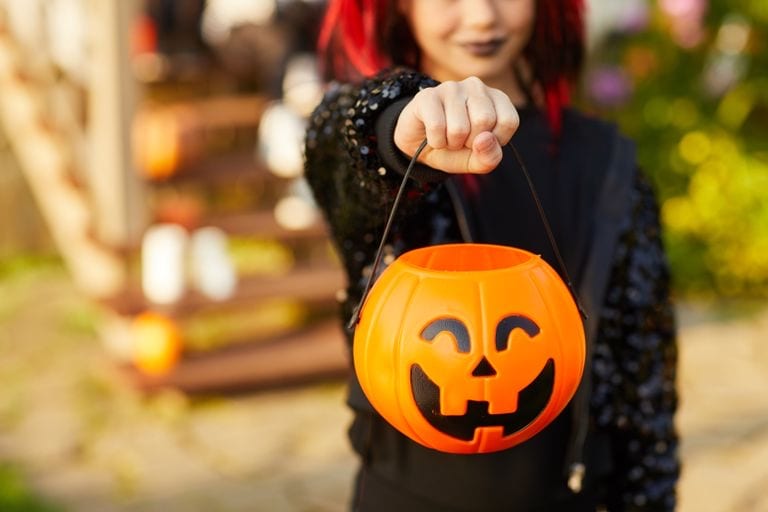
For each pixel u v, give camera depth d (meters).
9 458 4.46
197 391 5.10
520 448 1.58
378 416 1.62
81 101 5.96
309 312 5.94
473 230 1.58
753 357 5.70
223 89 7.61
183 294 5.20
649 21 6.87
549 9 1.66
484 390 1.25
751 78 6.82
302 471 4.36
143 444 4.62
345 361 5.34
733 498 4.05
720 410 4.94
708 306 6.62
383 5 1.66
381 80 1.36
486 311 1.26
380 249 1.31
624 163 1.64
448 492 1.58
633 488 1.69
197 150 6.01
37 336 6.13
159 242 5.24
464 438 1.30
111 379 5.35
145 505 4.05
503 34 1.59
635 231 1.62
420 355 1.26
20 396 5.20
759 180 6.75
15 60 6.63
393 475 1.62
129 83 5.26
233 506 4.04
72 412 4.98
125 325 5.25
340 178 1.51
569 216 1.63
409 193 1.37
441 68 1.68
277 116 6.11
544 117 1.66
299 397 5.17
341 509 4.02
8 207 7.71
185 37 7.92
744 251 6.80
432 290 1.28
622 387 1.63
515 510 1.59
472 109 1.15
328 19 1.79
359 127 1.30
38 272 7.48
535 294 1.29
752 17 6.71
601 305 1.59
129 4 5.21
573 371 1.32
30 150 6.36
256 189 6.79
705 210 6.79
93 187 5.55
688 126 6.84
